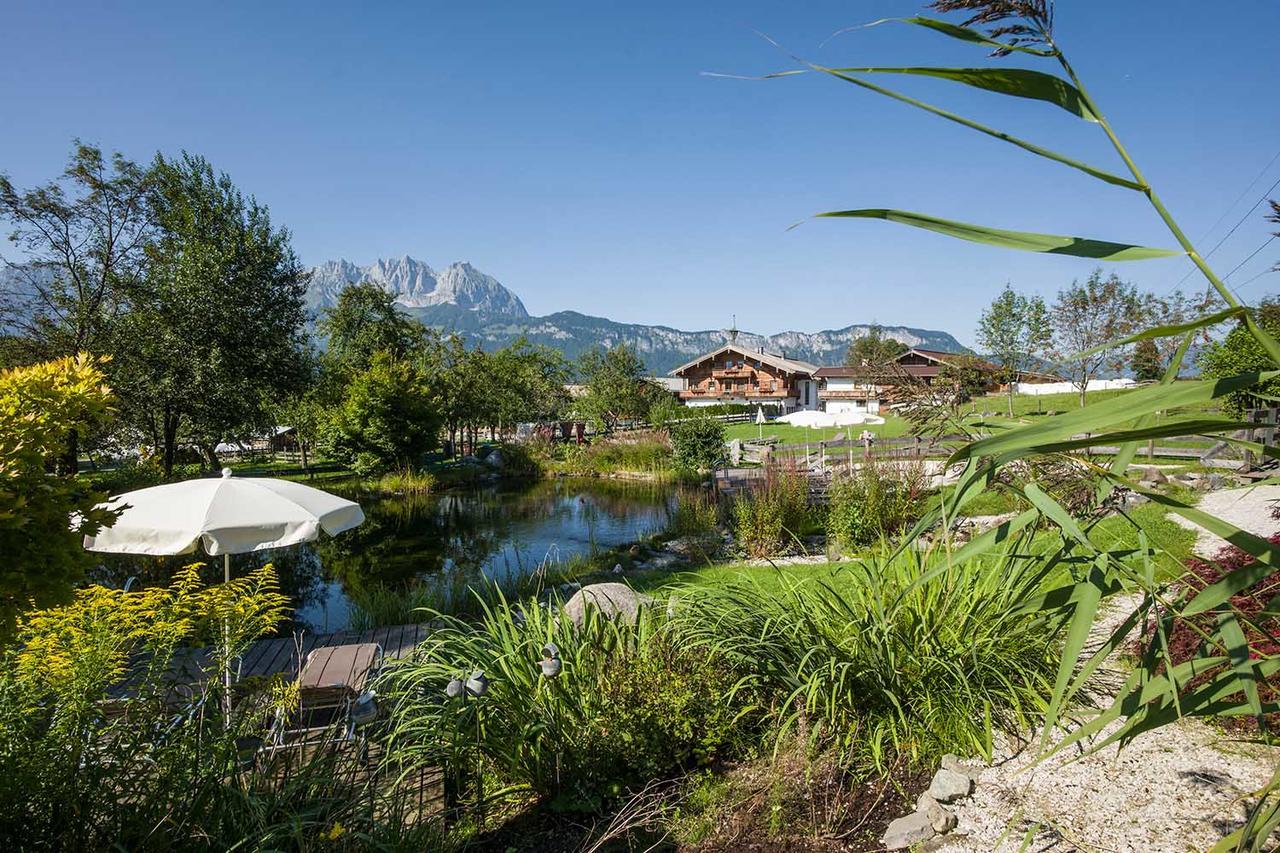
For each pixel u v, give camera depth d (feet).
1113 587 5.39
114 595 11.22
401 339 125.08
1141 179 3.72
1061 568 7.52
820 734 12.43
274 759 9.82
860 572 15.62
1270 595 7.04
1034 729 12.18
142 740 8.99
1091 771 10.82
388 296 126.52
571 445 104.37
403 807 10.62
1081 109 3.89
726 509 49.08
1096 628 15.70
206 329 57.00
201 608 11.89
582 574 35.73
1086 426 3.39
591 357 188.96
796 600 15.25
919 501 37.40
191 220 57.77
